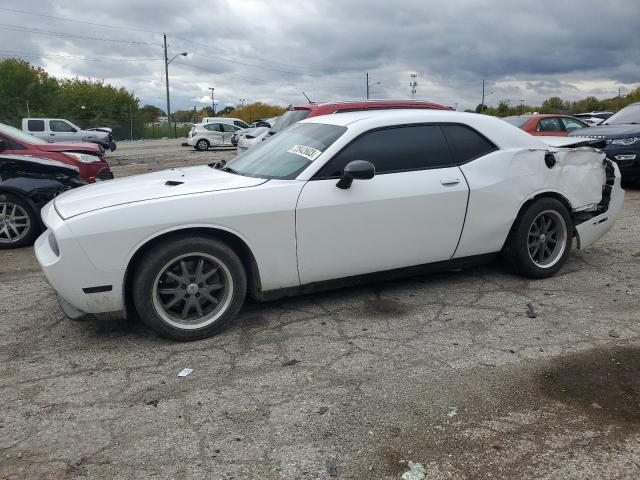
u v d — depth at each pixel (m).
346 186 3.93
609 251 5.85
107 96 59.69
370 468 2.45
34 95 53.69
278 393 3.09
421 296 4.56
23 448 2.63
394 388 3.12
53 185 6.71
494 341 3.70
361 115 4.46
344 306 4.36
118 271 3.51
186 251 3.63
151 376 3.31
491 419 2.80
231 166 4.62
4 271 5.62
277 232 3.82
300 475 2.41
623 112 11.02
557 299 4.45
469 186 4.39
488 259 4.77
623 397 2.99
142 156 23.53
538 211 4.74
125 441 2.68
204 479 2.40
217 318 3.80
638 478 2.36
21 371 3.39
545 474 2.40
